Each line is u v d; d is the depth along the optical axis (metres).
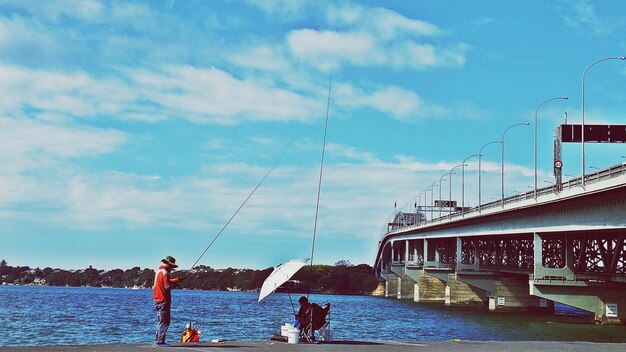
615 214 55.38
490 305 116.81
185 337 26.11
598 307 74.31
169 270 21.75
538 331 68.25
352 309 127.75
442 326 79.38
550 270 74.50
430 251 170.62
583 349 23.39
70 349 20.17
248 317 106.56
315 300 191.50
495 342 25.52
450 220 113.94
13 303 151.38
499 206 84.25
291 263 24.27
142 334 72.25
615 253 65.75
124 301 181.12
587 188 57.25
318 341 24.05
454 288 144.25
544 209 71.50
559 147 71.38
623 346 25.00
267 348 21.58
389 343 24.28
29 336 69.50
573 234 74.50
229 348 21.31
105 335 70.88
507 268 106.62
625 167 52.31
